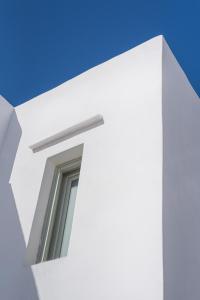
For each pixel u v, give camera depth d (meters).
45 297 3.09
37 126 4.83
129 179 3.32
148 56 4.35
